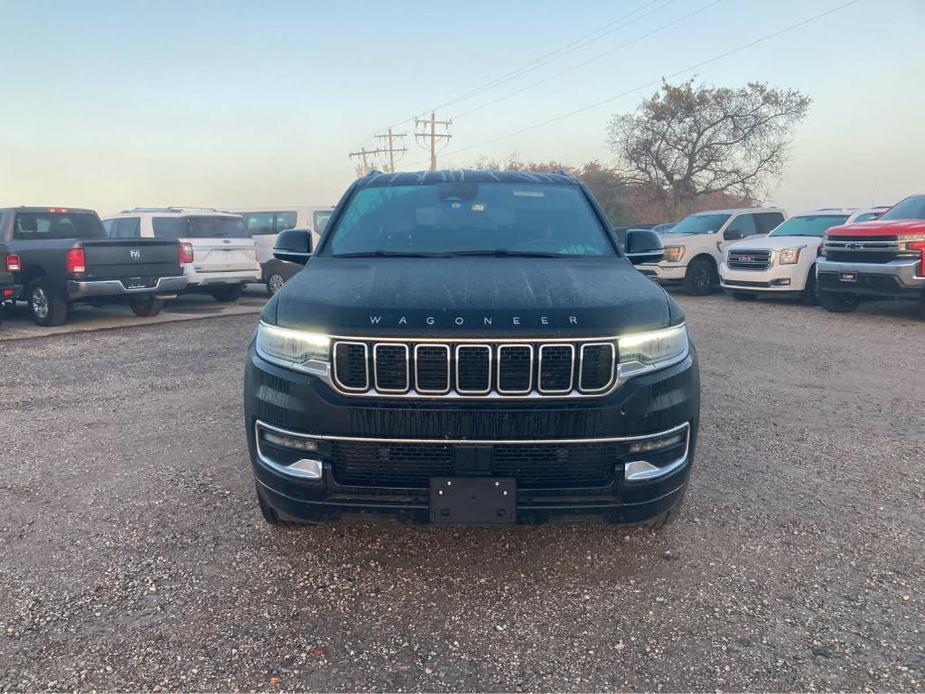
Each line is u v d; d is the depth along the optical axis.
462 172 4.72
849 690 2.37
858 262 10.90
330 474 2.79
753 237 14.59
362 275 3.32
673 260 14.96
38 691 2.35
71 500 3.91
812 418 5.58
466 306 2.81
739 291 14.05
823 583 3.06
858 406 5.93
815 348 8.60
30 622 2.74
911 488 4.14
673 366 2.93
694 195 44.34
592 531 3.55
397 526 3.59
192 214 13.28
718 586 3.04
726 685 2.40
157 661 2.51
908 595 2.96
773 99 42.47
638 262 4.43
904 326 10.34
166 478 4.23
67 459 4.59
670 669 2.49
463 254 3.82
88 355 8.27
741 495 4.02
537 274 3.30
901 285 10.27
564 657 2.56
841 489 4.12
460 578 3.11
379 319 2.76
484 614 2.83
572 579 3.10
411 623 2.77
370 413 2.72
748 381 6.84
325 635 2.68
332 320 2.80
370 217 4.16
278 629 2.71
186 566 3.18
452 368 2.70
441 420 2.70
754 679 2.43
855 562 3.25
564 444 2.73
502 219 4.14
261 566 3.19
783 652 2.58
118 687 2.37
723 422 5.46
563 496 2.79
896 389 6.52
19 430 5.24
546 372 2.71
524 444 2.71
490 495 2.74
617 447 2.77
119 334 9.91
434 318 2.74
